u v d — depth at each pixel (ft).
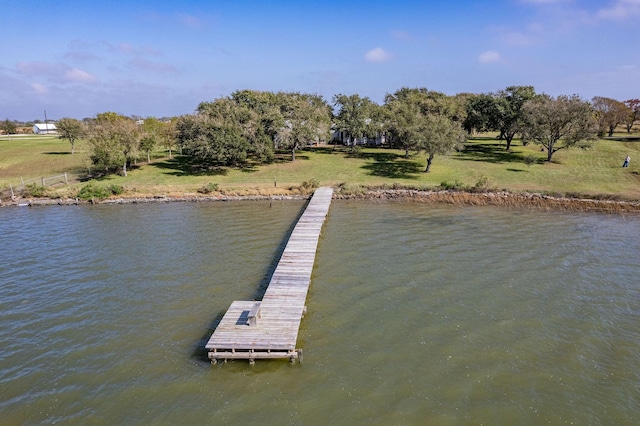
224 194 134.31
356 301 60.44
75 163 184.34
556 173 150.92
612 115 241.55
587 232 92.89
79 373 45.09
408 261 75.82
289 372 44.52
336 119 198.70
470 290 63.93
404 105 204.74
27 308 59.52
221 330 48.55
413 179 144.97
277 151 202.39
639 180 138.82
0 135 369.09
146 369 45.50
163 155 202.59
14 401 41.06
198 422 37.78
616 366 45.65
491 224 99.86
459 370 44.86
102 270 73.20
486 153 194.39
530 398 40.78
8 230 98.22
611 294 62.64
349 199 129.80
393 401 40.24
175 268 73.82
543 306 58.95
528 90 198.59
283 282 62.90
